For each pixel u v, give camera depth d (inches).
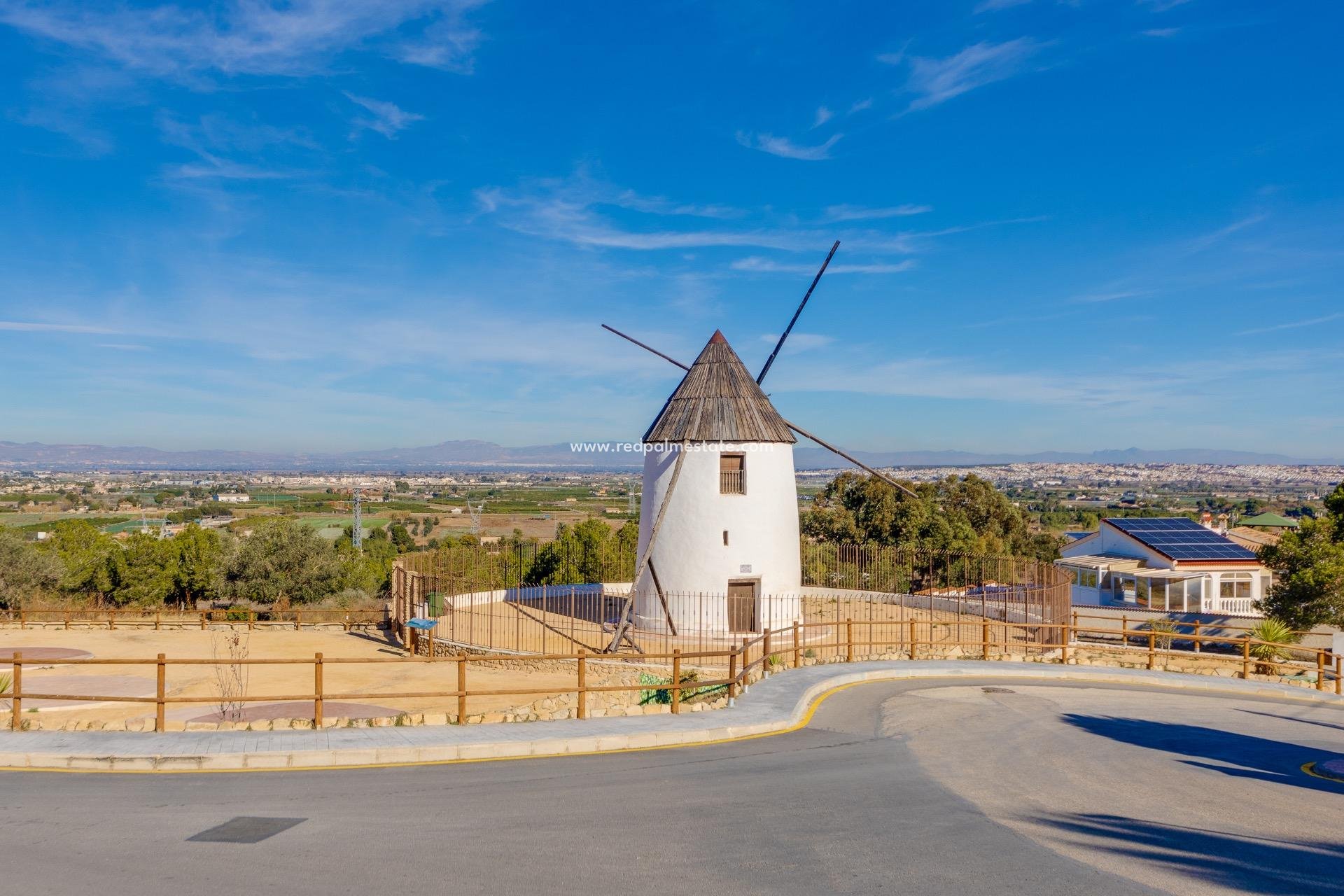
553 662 1017.5
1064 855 341.7
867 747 526.6
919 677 802.8
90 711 824.9
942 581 2105.1
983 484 2778.1
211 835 346.6
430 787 415.5
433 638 1160.8
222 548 2154.3
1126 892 307.1
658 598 1122.7
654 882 306.5
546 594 1457.9
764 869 320.8
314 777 430.0
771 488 1121.4
